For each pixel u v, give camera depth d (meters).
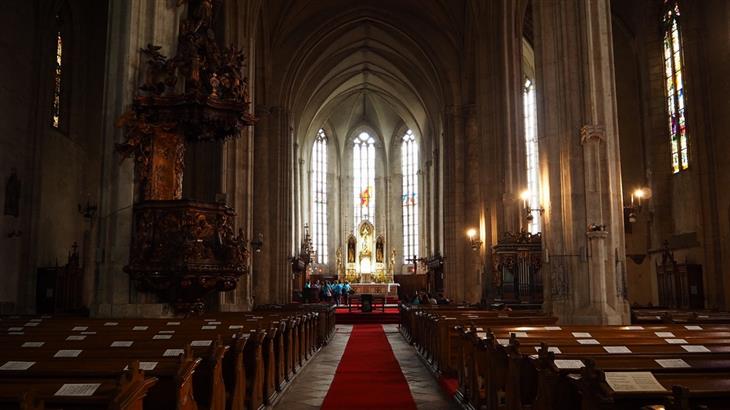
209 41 14.07
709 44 24.69
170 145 13.93
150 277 12.84
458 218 39.12
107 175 13.68
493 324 13.84
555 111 18.05
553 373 5.79
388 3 40.53
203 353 7.05
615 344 8.43
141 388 4.34
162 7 14.78
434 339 15.09
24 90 21.78
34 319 12.54
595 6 17.78
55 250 23.53
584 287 16.80
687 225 26.22
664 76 27.94
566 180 17.44
